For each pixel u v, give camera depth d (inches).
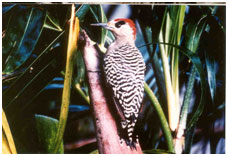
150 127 58.8
